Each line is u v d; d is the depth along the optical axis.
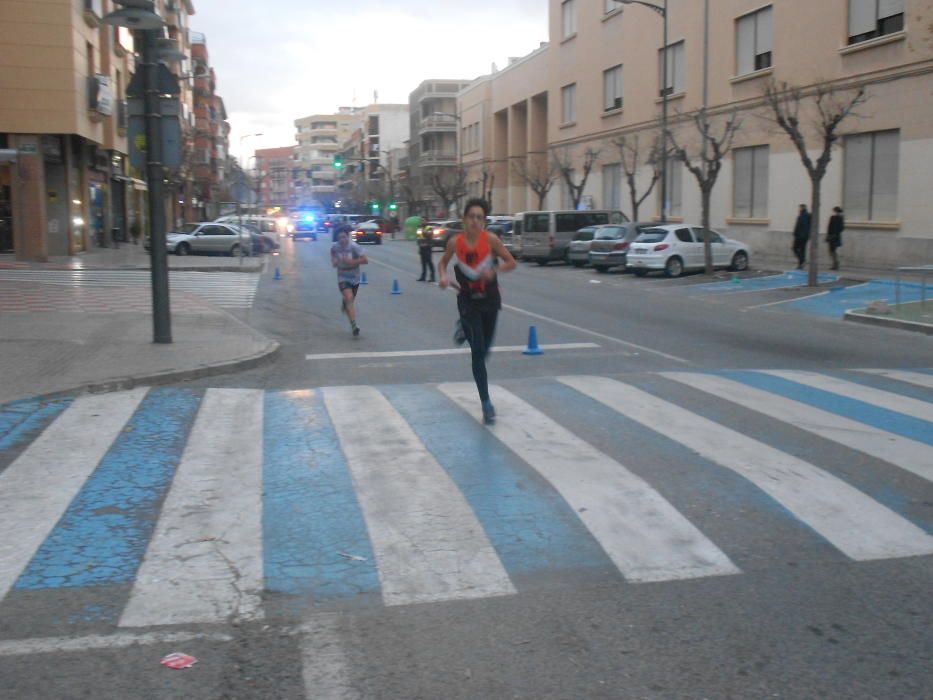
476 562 5.14
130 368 10.41
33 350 11.61
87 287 22.80
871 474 6.67
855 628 4.40
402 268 34.09
